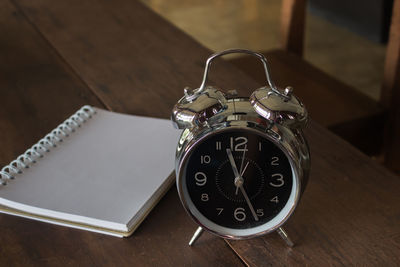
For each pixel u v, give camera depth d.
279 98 0.50
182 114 0.50
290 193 0.52
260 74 1.10
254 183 0.52
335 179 0.60
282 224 0.52
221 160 0.52
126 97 0.74
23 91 0.76
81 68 0.81
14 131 0.68
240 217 0.53
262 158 0.52
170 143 0.63
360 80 1.86
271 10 2.49
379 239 0.54
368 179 0.60
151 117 0.69
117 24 0.96
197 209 0.53
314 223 0.55
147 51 0.85
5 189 0.58
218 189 0.53
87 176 0.59
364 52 2.07
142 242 0.55
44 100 0.74
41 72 0.80
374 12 2.07
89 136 0.64
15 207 0.57
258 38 2.20
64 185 0.58
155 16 1.00
